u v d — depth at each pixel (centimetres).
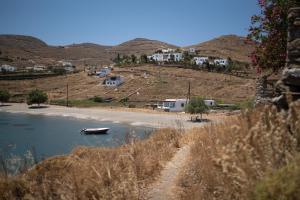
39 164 946
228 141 626
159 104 10906
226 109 9200
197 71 15262
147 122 8062
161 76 14612
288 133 432
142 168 819
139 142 1240
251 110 680
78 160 1033
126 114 9475
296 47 623
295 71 603
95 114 9888
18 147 4756
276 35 1115
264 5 1145
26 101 13312
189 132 1484
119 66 17525
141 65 17012
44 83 16175
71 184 728
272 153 414
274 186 367
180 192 645
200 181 652
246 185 402
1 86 15375
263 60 1159
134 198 637
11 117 9819
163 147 1143
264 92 1148
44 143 5316
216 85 12975
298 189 354
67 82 16025
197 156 816
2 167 905
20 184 805
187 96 11231
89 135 6359
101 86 14488
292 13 631
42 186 764
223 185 481
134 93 13038
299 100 504
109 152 1122
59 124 8294
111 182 715
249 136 442
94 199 657
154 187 710
